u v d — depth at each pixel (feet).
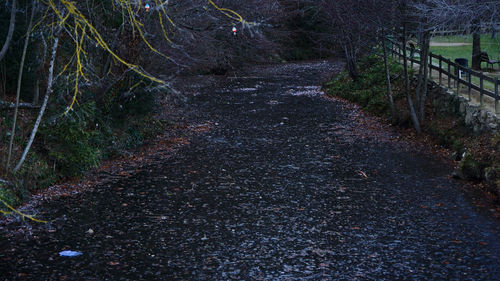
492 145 42.37
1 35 45.65
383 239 30.25
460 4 43.80
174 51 59.67
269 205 36.42
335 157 50.55
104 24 50.34
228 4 66.74
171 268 26.21
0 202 33.37
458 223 32.78
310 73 133.80
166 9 46.93
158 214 34.45
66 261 26.86
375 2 63.67
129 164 48.06
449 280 24.81
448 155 50.55
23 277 24.88
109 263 26.71
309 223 32.91
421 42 58.59
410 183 41.75
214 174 44.57
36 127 37.47
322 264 26.78
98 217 33.71
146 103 56.44
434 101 61.72
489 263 26.73
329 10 85.97
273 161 49.03
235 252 28.35
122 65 51.44
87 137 45.37
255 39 104.42
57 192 38.91
